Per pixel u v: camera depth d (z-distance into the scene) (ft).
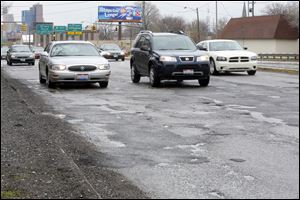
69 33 314.35
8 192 18.61
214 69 79.10
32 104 42.91
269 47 258.37
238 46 83.15
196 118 34.86
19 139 28.07
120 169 22.03
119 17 305.32
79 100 45.42
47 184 19.66
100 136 28.94
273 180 20.06
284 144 26.25
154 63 56.18
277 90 53.62
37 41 351.87
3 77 75.61
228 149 25.31
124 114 36.83
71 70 55.06
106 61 56.75
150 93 50.57
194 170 21.68
